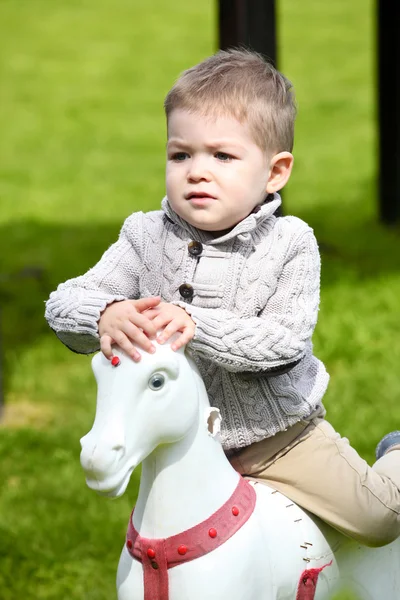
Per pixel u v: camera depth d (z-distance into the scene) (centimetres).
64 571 866
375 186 2372
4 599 829
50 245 1978
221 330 496
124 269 552
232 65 536
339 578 561
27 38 4375
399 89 1983
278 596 520
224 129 512
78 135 3088
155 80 3722
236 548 499
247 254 538
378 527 552
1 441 1133
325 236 1945
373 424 1102
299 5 4778
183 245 540
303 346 524
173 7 4838
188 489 498
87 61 4009
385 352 1348
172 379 477
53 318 524
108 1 4994
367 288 1605
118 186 2508
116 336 481
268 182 539
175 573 497
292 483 554
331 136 2973
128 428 468
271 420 546
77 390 1295
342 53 3981
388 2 1920
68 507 979
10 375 1344
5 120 3294
